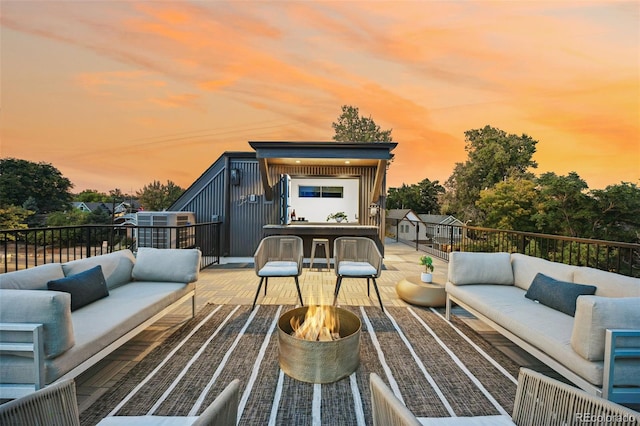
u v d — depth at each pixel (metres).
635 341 1.41
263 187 6.24
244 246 6.56
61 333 1.43
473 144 23.72
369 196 6.67
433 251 7.84
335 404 1.64
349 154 5.40
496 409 1.60
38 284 1.96
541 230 15.38
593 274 2.19
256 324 2.80
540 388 1.11
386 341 2.46
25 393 1.37
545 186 16.05
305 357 1.85
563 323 1.91
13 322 1.39
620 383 1.40
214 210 6.58
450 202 24.95
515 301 2.37
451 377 1.92
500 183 18.84
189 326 2.74
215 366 2.02
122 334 1.91
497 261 2.92
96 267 2.40
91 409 1.56
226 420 0.84
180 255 2.91
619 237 13.67
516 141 22.02
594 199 14.30
